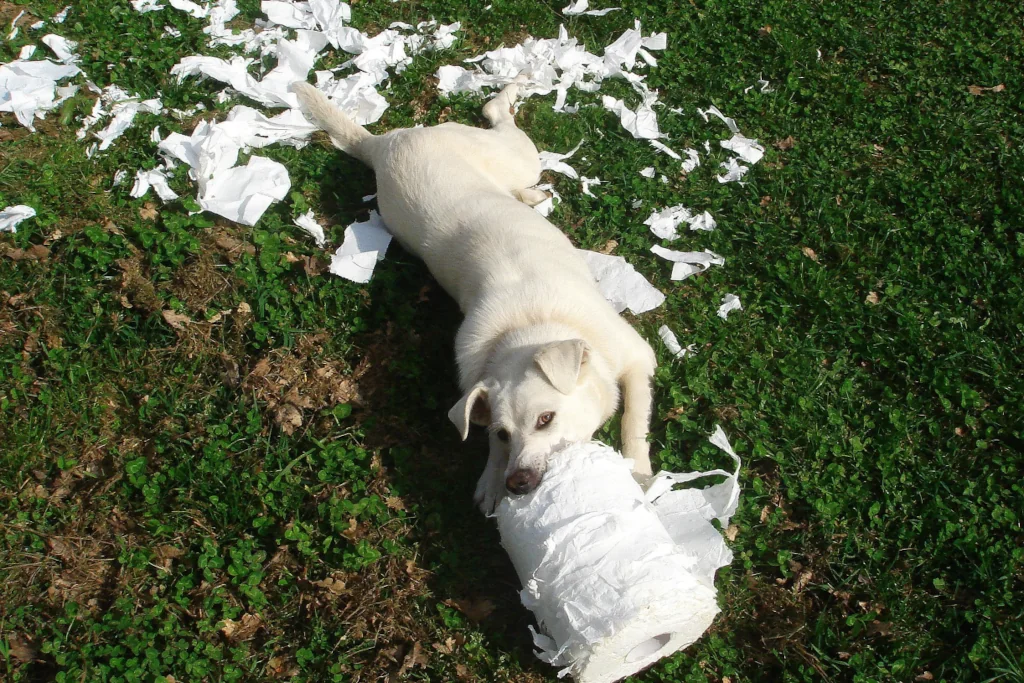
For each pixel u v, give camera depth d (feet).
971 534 4.97
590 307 5.40
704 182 6.62
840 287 5.98
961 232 6.27
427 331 5.84
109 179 6.31
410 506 5.16
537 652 4.71
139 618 4.82
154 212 6.13
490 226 5.69
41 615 4.87
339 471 5.23
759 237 6.25
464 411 4.98
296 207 6.23
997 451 5.31
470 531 5.11
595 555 4.29
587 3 7.82
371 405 5.50
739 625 4.83
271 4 7.45
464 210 5.82
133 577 4.95
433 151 6.09
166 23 7.35
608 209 6.41
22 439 5.24
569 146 6.79
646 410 5.33
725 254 6.21
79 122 6.61
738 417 5.42
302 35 7.31
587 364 5.05
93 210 6.05
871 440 5.33
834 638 4.74
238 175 6.31
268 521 5.08
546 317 5.33
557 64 7.31
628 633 4.24
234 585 4.92
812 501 5.10
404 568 4.97
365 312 5.82
